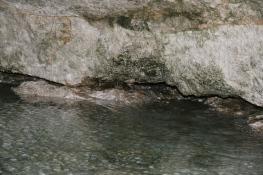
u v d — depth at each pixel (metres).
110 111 14.12
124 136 11.48
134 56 15.21
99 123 12.62
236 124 13.09
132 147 10.63
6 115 12.87
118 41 15.12
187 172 9.14
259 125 12.79
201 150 10.59
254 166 9.59
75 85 16.12
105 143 10.84
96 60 15.70
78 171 8.98
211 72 13.94
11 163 9.25
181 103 15.80
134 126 12.50
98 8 14.55
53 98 15.44
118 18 14.84
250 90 13.30
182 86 14.84
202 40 13.72
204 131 12.27
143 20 14.44
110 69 15.73
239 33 12.96
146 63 15.20
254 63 12.94
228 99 15.23
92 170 9.06
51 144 10.57
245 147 10.91
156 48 14.71
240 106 14.80
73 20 15.41
